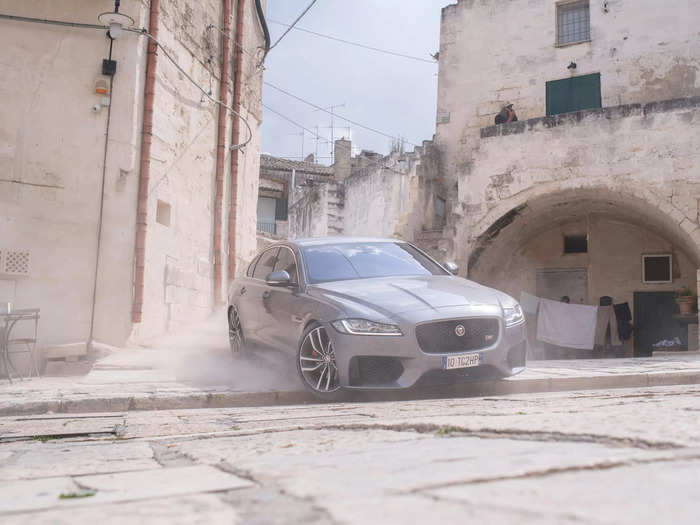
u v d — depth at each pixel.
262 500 1.24
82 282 9.09
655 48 17.75
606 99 18.11
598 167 15.04
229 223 12.62
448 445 1.92
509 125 16.09
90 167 9.29
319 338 5.39
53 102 9.20
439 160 20.31
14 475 2.18
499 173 16.12
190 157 11.23
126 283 9.33
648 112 14.63
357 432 2.77
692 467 1.32
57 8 9.32
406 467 1.50
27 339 7.89
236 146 12.69
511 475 1.27
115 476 1.89
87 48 9.42
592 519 0.90
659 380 6.70
